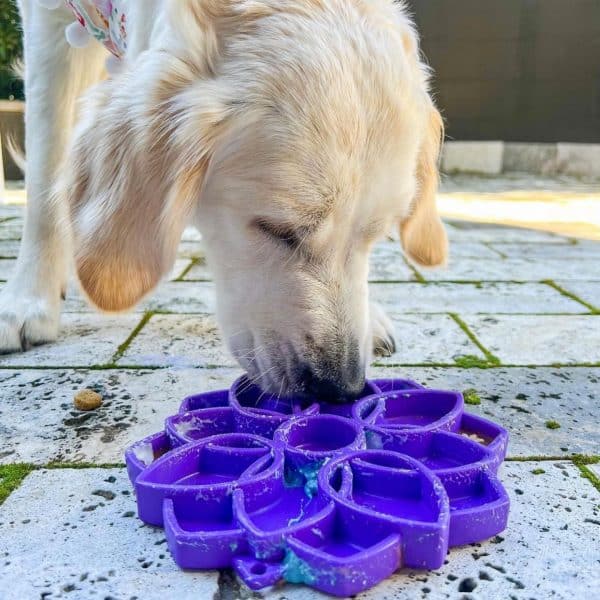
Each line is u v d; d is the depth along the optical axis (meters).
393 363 0.46
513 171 2.20
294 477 0.28
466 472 0.26
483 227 1.11
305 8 0.34
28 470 0.31
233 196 0.33
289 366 0.33
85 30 0.45
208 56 0.33
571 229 1.10
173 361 0.45
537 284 0.70
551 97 2.12
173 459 0.27
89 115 0.36
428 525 0.23
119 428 0.35
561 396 0.40
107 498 0.28
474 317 0.57
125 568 0.24
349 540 0.24
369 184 0.32
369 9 0.35
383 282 0.71
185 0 0.34
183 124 0.32
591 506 0.28
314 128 0.31
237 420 0.32
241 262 0.34
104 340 0.50
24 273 0.49
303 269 0.32
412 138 0.33
